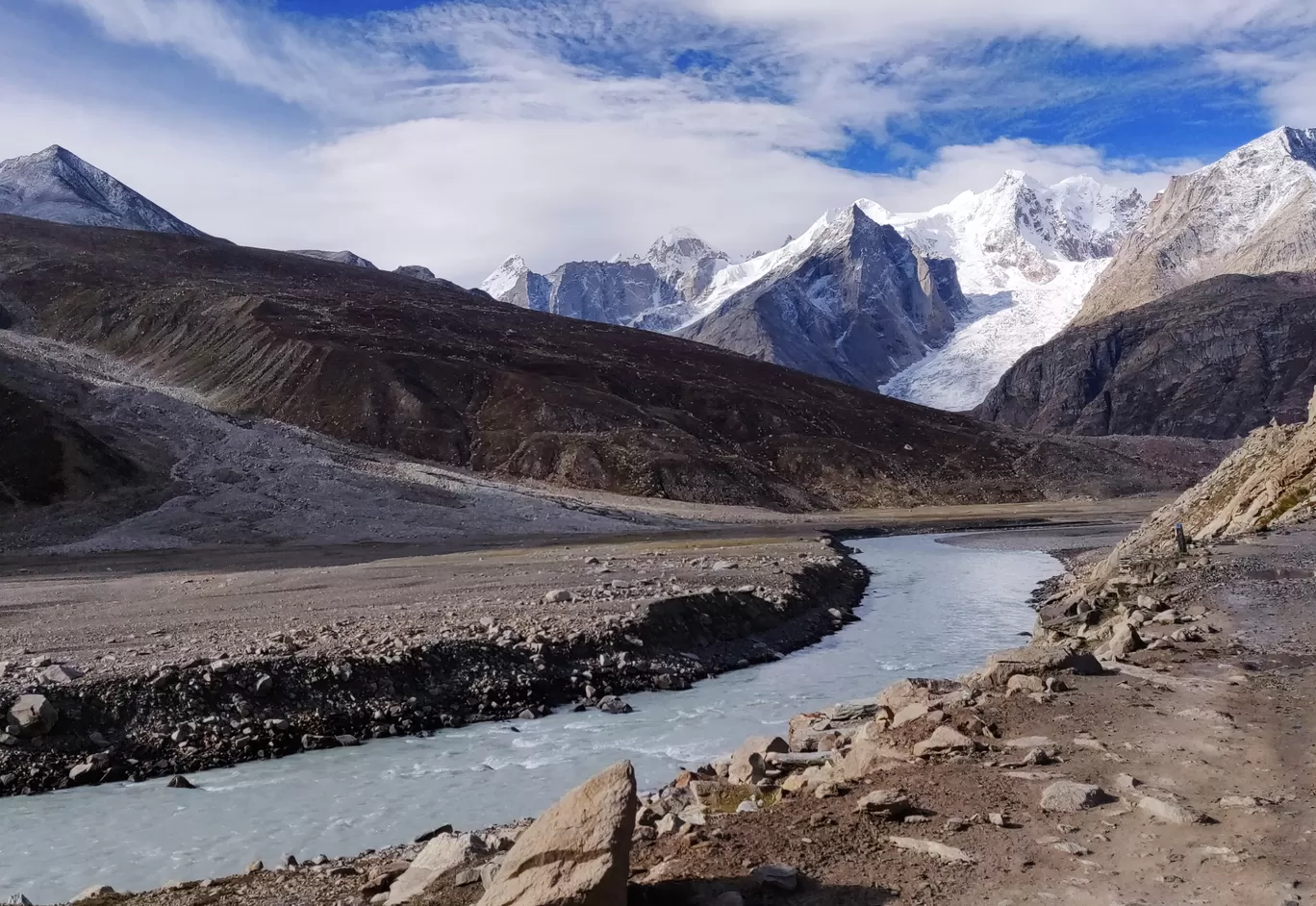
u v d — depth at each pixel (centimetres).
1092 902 762
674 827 1041
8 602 3794
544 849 773
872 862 874
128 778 1939
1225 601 2317
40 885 1398
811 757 1339
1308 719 1254
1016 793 1042
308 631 2805
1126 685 1517
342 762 2031
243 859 1485
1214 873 802
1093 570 4419
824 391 19625
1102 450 17875
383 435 12350
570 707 2497
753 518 10700
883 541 9031
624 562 5184
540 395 13925
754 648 3269
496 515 8675
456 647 2630
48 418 7938
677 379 17075
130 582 4597
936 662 3034
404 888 966
